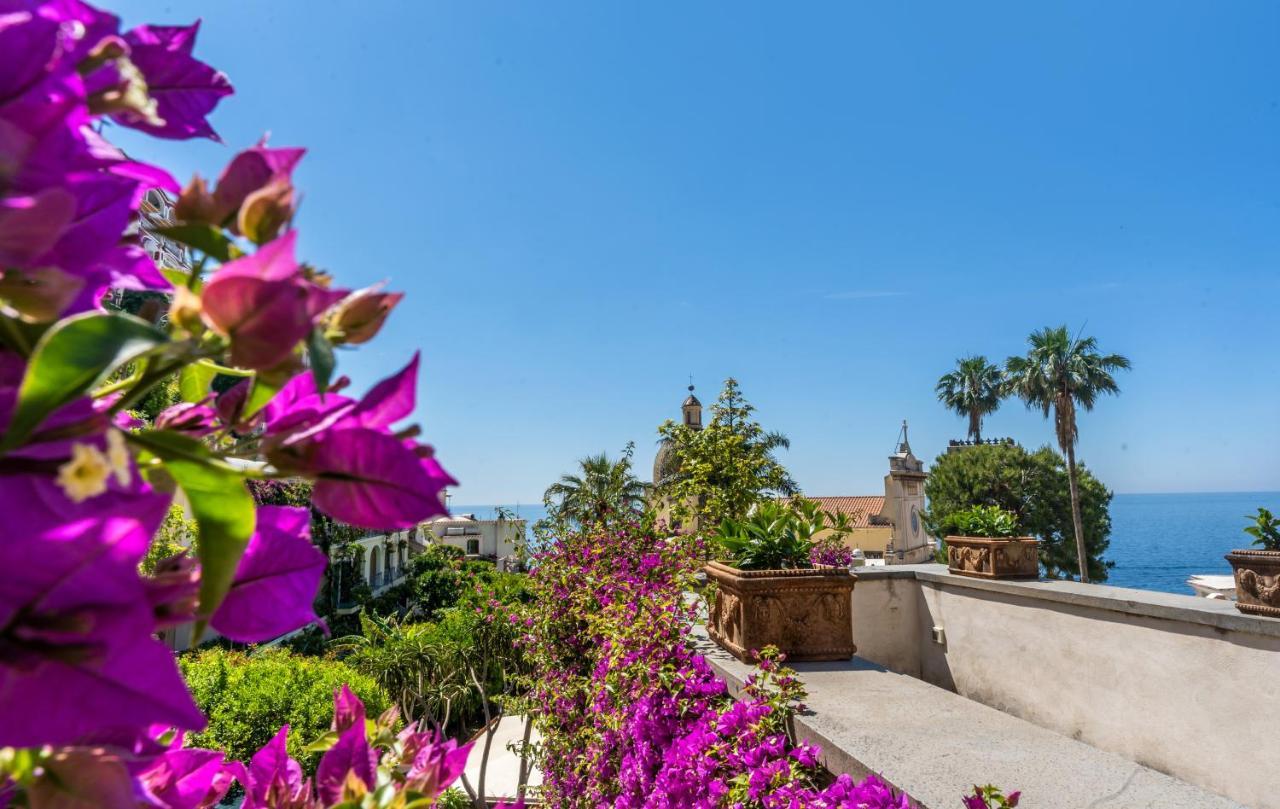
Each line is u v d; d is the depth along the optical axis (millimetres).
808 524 3742
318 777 716
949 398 39000
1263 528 2959
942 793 1918
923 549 28781
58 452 301
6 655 260
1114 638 3107
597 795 3871
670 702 3068
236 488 365
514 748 6941
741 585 3289
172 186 432
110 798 375
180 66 518
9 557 269
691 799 2482
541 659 5922
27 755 371
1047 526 26906
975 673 3980
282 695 7238
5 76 339
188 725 281
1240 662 2584
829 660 3301
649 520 6289
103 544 277
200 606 356
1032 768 2084
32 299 345
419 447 432
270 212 405
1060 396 26266
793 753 2344
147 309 455
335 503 398
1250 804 2523
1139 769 2078
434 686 10164
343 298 425
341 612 18828
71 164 364
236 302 344
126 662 276
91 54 395
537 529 7059
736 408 9188
